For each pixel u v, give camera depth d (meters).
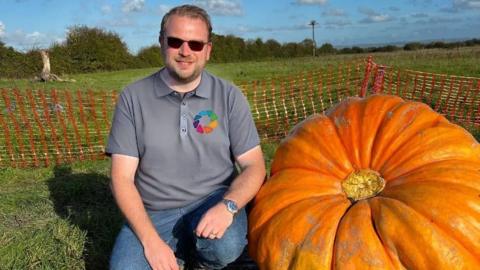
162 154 3.10
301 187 2.83
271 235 2.70
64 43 39.41
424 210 2.45
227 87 3.20
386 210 2.53
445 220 2.41
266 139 7.67
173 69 2.99
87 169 6.45
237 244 2.98
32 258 3.66
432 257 2.37
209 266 3.23
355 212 2.60
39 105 10.85
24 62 33.62
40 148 7.52
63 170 6.41
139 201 2.99
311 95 10.21
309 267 2.53
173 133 3.10
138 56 45.78
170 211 3.20
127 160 3.09
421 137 2.80
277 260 2.64
